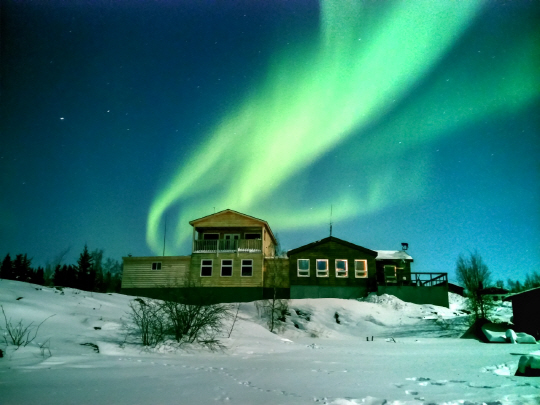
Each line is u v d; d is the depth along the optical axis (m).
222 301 34.44
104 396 5.27
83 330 12.22
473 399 5.13
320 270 35.66
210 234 37.78
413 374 7.57
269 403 4.96
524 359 7.41
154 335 11.95
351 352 12.71
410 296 33.31
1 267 40.00
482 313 23.95
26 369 7.31
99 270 55.88
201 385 6.18
